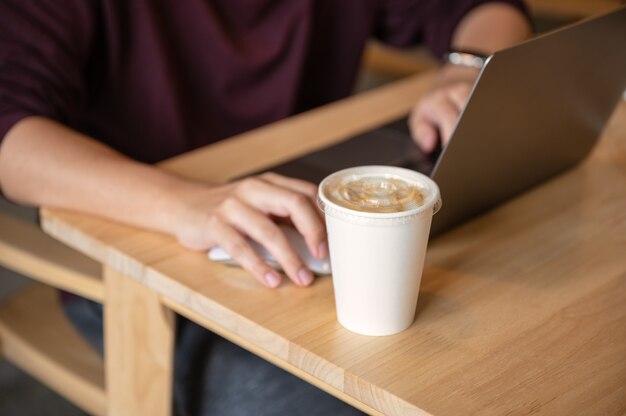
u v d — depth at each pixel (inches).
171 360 44.2
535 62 39.8
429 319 35.1
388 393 30.6
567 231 42.6
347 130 54.8
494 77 37.7
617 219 43.9
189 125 65.1
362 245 31.9
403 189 33.4
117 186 44.0
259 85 67.9
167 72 62.0
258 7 66.0
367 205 32.2
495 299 36.6
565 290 37.3
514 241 41.7
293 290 37.7
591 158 51.5
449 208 41.3
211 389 50.3
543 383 31.1
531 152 44.8
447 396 30.4
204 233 40.0
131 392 46.7
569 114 45.6
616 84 47.9
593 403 30.0
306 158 50.3
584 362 32.3
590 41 43.1
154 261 40.1
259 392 49.0
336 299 34.7
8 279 102.5
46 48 52.2
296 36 68.4
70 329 58.2
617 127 54.3
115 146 62.3
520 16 70.0
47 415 83.0
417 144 52.6
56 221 44.3
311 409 47.8
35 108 49.8
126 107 61.9
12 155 47.1
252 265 38.2
